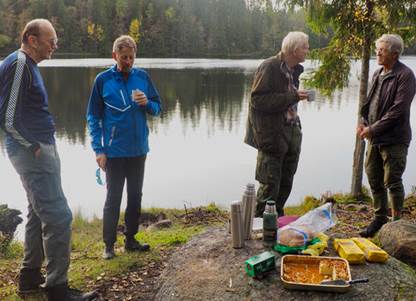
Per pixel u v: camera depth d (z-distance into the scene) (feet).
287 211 22.33
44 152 9.49
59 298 9.93
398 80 12.61
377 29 21.45
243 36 272.51
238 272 8.57
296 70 13.28
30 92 9.21
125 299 10.41
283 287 7.98
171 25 270.26
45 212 9.61
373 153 13.76
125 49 11.91
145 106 12.27
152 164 43.37
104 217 12.62
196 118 76.74
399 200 13.17
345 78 23.52
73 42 244.83
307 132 59.00
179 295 8.34
